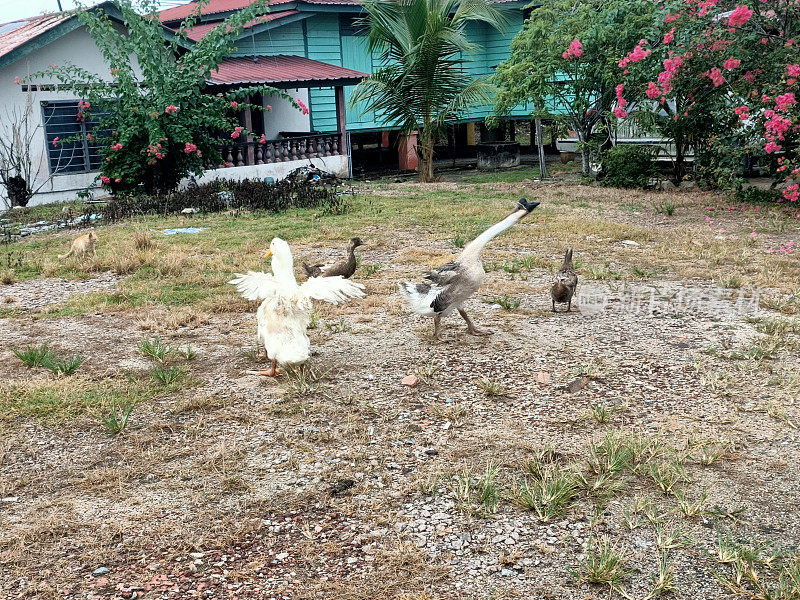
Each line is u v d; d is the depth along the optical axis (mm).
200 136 12781
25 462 3877
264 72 14672
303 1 15453
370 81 14102
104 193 13312
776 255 7469
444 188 13109
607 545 3037
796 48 9781
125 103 12203
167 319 5992
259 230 9414
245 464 3816
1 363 5297
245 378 4941
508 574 2945
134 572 2977
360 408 4438
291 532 3240
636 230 8711
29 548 3127
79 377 4992
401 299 6406
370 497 3496
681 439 3975
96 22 11930
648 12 12211
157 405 4539
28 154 12125
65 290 7035
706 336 5484
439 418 4301
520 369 5012
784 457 3775
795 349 5219
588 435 4055
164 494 3549
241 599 2812
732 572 2928
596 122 13562
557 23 13570
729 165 10648
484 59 18469
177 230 9586
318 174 14422
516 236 8602
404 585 2887
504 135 19891
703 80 10570
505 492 3502
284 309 4652
